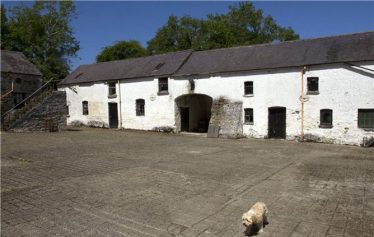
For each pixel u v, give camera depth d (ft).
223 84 73.82
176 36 162.20
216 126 72.84
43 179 29.84
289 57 68.28
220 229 18.90
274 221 20.02
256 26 154.20
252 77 70.13
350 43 64.95
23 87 90.79
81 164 37.29
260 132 69.62
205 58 82.69
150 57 96.63
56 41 134.21
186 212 21.63
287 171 34.83
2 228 18.67
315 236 17.84
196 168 35.83
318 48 67.46
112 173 32.68
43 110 78.69
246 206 22.91
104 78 94.32
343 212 21.65
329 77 62.08
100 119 96.17
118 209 22.03
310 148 54.90
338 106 61.46
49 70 130.82
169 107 82.02
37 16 131.03
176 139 67.67
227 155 45.78
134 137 70.44
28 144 54.60
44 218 20.27
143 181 29.53
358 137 59.67
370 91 58.54
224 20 152.15
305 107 64.59
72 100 103.50
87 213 21.22
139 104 88.07
